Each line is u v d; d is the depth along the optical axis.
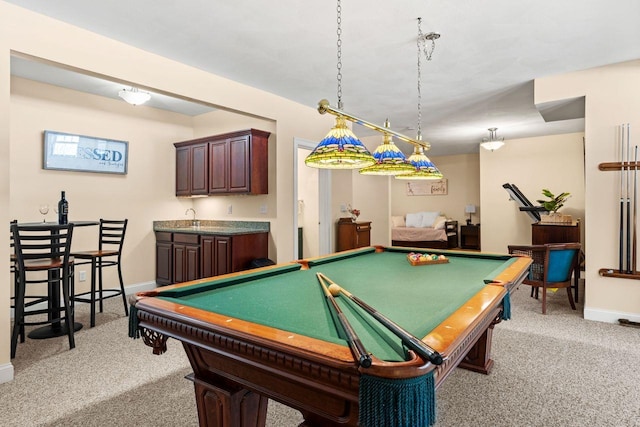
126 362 2.61
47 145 3.95
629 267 3.41
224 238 4.11
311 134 4.81
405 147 7.91
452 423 1.88
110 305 4.11
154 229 4.96
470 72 3.55
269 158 4.41
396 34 2.77
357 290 1.79
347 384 0.89
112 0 2.31
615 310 3.50
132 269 4.75
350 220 6.30
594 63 3.37
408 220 9.55
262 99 4.10
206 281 1.81
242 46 2.98
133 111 4.75
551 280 3.87
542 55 3.17
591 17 2.53
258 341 1.04
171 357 2.70
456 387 2.26
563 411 1.99
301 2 2.34
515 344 2.96
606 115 3.45
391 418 0.80
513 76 3.67
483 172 7.21
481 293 1.57
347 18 2.54
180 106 4.88
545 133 6.45
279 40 2.87
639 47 3.04
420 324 1.26
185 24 2.63
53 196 4.03
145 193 4.88
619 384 2.29
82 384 2.29
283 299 1.61
